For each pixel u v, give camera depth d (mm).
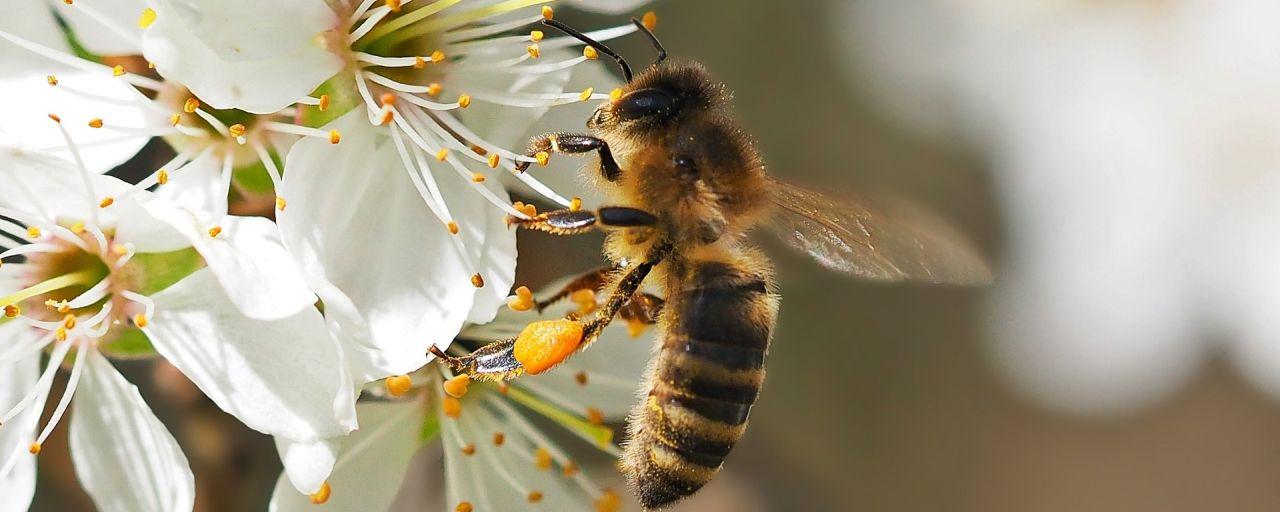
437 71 120
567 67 120
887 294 154
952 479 154
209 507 125
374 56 118
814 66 149
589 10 128
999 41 146
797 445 151
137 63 119
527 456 124
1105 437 155
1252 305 141
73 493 129
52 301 117
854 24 148
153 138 122
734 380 118
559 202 118
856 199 121
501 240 118
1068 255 145
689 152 119
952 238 120
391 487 121
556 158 121
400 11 120
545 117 121
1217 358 145
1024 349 149
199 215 114
